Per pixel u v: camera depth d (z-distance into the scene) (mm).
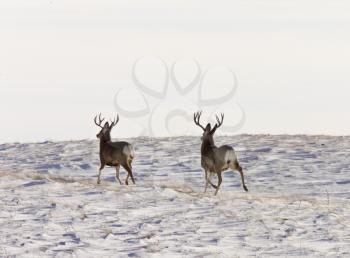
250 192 89062
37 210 64500
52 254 48594
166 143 149875
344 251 52688
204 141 83688
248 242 55438
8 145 156375
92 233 56312
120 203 70688
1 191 74875
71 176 103312
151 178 103062
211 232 58906
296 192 91750
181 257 49188
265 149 136500
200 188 92312
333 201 82500
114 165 87938
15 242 51844
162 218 64062
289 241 56094
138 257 48812
